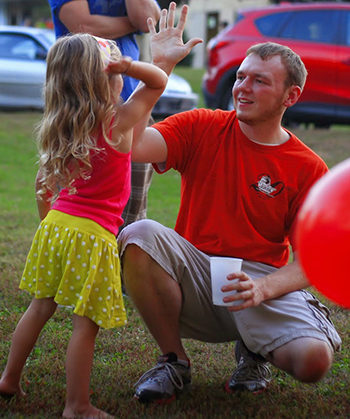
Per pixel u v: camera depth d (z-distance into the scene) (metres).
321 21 13.41
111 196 3.61
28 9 45.25
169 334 3.87
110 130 3.52
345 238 2.62
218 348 4.70
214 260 3.55
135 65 3.40
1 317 5.05
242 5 37.69
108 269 3.56
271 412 3.63
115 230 3.66
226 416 3.57
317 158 3.95
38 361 4.26
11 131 15.63
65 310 5.25
